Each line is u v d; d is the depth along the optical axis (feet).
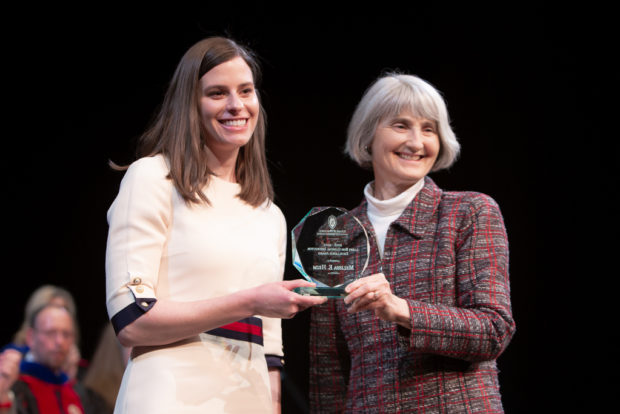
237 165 8.27
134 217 7.20
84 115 24.07
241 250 7.51
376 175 9.93
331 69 22.66
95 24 23.34
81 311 24.90
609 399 21.65
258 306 6.80
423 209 9.29
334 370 9.65
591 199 21.86
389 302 7.93
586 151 21.81
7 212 24.53
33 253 24.79
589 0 21.13
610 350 21.77
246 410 7.36
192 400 7.07
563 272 22.21
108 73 23.71
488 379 8.70
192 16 22.90
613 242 21.77
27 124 24.02
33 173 24.39
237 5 22.66
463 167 22.54
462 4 21.95
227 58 7.71
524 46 21.77
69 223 24.84
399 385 8.67
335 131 22.84
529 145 22.18
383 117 9.55
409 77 9.68
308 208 22.91
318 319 9.72
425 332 8.05
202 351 7.30
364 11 22.40
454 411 8.42
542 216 22.29
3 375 14.47
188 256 7.27
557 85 21.72
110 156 24.31
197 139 7.64
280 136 22.90
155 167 7.50
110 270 7.11
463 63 22.12
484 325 8.21
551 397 22.12
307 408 22.53
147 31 23.29
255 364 7.63
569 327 22.15
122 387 7.27
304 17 22.52
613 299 21.79
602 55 21.26
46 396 14.85
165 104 7.93
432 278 8.79
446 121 9.60
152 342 6.98
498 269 8.68
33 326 15.34
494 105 22.18
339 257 7.93
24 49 23.38
